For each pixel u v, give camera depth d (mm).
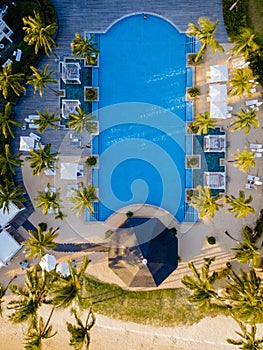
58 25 34688
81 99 35031
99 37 34812
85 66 34781
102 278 35344
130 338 35656
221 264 35312
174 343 35594
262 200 35062
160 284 34375
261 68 34125
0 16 33438
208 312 35531
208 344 35594
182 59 34781
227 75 33719
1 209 33250
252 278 30953
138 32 34750
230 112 34688
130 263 32188
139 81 34906
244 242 32500
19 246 33969
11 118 34844
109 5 34625
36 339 31062
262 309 29250
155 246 32375
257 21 34344
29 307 30172
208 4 34594
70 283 29750
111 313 35500
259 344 33250
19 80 31953
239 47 31781
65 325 35594
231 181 35062
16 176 35125
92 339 35656
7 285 35312
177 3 34562
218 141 34344
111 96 34938
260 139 34844
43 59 34969
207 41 30891
